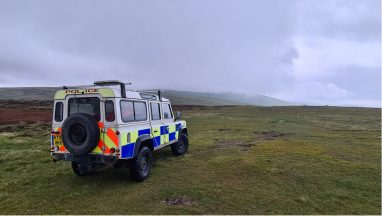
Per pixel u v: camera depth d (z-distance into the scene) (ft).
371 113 128.16
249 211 15.72
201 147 38.99
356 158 30.78
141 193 18.78
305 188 19.93
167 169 25.55
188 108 190.19
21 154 32.91
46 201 17.49
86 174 23.88
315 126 79.05
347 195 18.47
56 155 20.79
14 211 15.97
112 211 15.76
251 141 45.93
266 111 151.84
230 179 22.20
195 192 18.88
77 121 18.90
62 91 20.85
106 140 19.35
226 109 174.60
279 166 26.50
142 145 23.04
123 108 20.27
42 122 82.48
